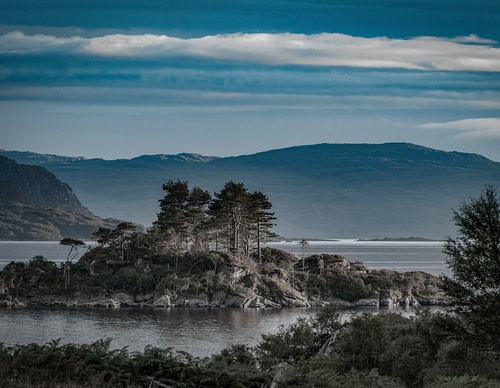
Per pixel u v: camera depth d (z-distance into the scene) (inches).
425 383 2901.1
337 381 2591.0
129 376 2310.5
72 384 2165.4
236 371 2439.7
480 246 2957.7
